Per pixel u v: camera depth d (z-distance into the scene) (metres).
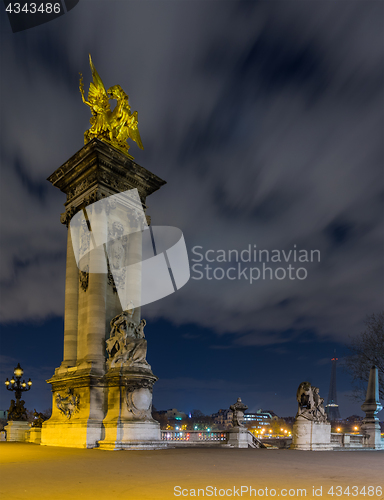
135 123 41.44
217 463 19.75
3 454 23.45
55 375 34.78
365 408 42.59
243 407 37.03
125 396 29.73
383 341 58.31
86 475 15.36
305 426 33.19
